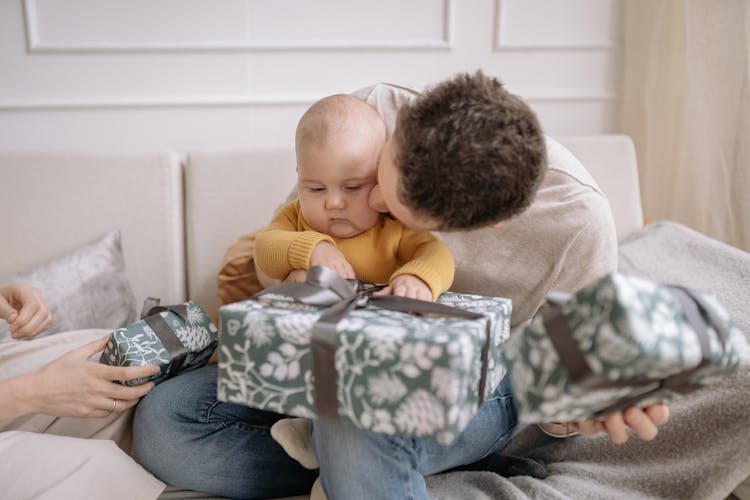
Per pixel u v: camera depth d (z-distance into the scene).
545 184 0.97
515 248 0.97
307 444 0.90
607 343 0.57
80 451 0.91
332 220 0.87
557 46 1.68
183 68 1.61
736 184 1.43
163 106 1.62
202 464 0.97
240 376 0.72
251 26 1.60
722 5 1.37
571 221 0.93
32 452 0.89
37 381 0.90
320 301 0.71
